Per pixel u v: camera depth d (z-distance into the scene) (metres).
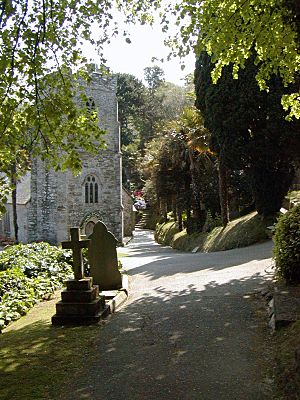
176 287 9.27
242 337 5.56
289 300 6.24
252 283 8.62
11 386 4.57
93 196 34.03
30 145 5.74
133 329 6.38
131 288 10.11
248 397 3.99
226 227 20.88
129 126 69.06
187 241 25.78
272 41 6.79
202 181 26.52
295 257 7.38
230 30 6.70
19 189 38.38
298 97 9.25
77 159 6.12
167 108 66.56
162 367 4.84
